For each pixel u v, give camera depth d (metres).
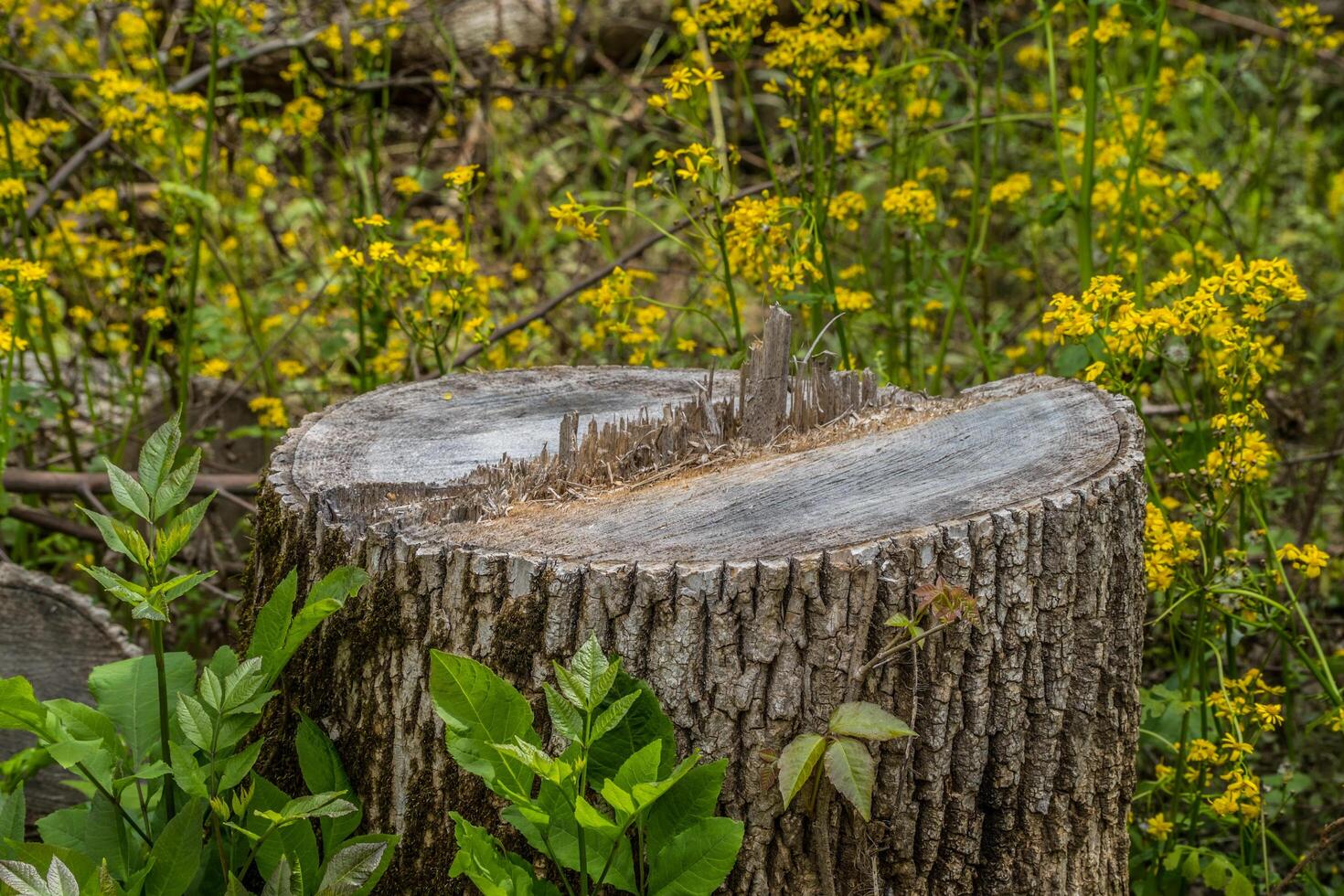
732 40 5.38
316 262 6.69
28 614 4.35
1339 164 9.42
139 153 6.53
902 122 6.54
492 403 3.86
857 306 5.06
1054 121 5.13
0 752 4.25
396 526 2.93
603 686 2.54
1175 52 8.09
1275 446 5.70
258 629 2.89
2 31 6.42
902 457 3.23
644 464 3.34
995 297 7.68
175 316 5.94
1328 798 4.53
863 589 2.71
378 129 8.20
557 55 8.73
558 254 7.98
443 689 2.61
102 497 5.41
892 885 2.95
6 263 4.13
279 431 5.90
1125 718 3.19
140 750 3.19
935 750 2.86
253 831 2.97
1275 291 3.82
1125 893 3.33
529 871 2.87
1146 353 4.07
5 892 2.67
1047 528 2.87
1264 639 5.22
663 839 2.74
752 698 2.74
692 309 4.94
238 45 5.50
